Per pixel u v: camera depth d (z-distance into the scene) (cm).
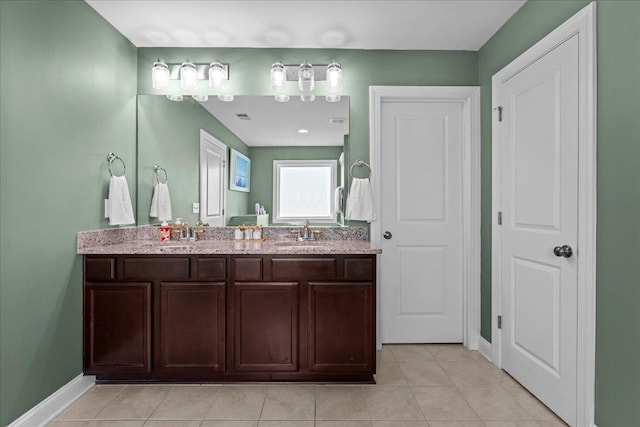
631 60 145
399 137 293
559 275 189
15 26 169
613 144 154
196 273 223
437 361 262
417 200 294
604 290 160
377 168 286
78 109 214
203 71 284
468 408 200
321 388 222
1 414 164
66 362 206
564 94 184
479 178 282
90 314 221
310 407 201
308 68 272
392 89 284
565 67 183
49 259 193
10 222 168
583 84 169
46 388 191
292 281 223
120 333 222
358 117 286
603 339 160
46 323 191
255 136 288
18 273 173
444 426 183
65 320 206
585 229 168
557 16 191
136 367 221
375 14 235
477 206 282
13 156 169
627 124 148
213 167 288
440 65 286
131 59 274
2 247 164
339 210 288
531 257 214
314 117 287
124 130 265
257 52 284
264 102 286
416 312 295
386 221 293
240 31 257
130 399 209
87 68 222
